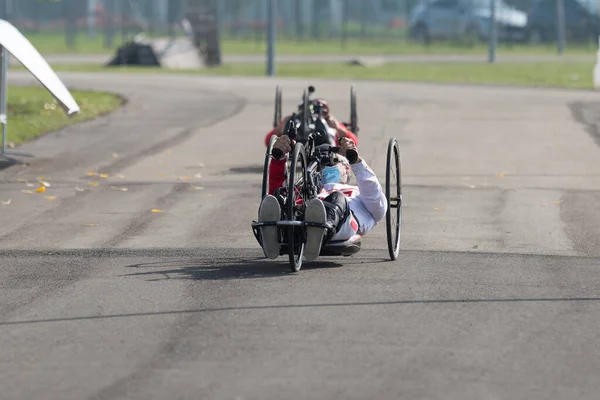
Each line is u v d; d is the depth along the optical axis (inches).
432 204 2058.3
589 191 2223.2
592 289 1323.8
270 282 1333.7
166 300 1243.2
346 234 1398.9
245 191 2209.6
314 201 1316.4
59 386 926.4
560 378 949.8
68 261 1519.4
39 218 1915.6
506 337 1083.3
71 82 5059.1
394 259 1502.2
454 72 6018.7
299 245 1405.0
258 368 970.1
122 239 1710.1
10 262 1515.7
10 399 895.1
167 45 6727.4
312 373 954.7
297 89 4726.9
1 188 2252.7
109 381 938.1
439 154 2800.2
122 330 1109.7
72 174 2454.5
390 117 3661.4
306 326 1114.7
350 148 1421.0
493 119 3602.4
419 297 1254.9
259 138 3139.8
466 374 957.2
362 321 1136.8
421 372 960.9
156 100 4249.5
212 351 1026.1
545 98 4335.6
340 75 5723.4
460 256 1551.4
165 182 2331.4
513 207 2031.3
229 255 1555.1
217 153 2824.8
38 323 1147.9
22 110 3695.9
